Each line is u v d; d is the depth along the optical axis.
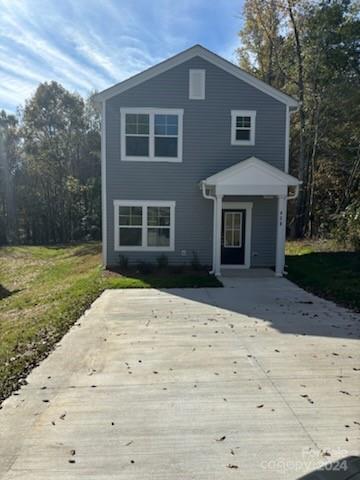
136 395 4.11
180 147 12.81
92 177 33.66
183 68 12.58
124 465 2.94
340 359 5.07
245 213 13.33
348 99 19.08
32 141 33.69
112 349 5.59
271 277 11.69
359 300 8.23
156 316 7.43
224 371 4.72
